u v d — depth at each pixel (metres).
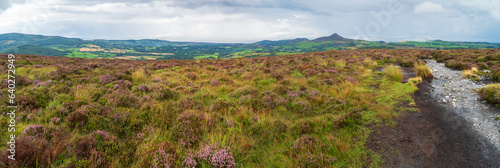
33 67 14.19
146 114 6.58
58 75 11.05
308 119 6.58
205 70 17.45
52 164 3.55
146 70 15.80
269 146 5.26
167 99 8.71
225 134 5.56
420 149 4.95
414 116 6.77
